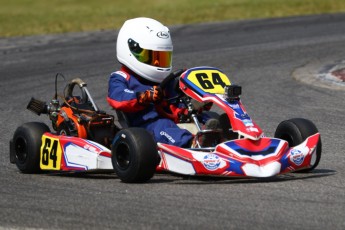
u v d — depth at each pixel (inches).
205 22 3142.2
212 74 944.3
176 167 871.1
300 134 925.8
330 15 3171.8
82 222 712.4
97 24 3189.0
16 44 2598.4
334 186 854.5
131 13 3622.0
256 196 802.8
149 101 935.0
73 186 879.7
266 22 3016.7
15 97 1663.4
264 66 1987.0
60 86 1782.7
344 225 690.8
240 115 900.6
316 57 2103.8
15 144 999.0
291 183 870.4
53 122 1050.7
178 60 2126.0
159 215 730.8
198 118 970.7
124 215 732.7
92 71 1979.6
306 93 1611.7
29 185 895.7
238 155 858.8
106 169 917.8
